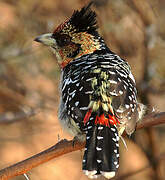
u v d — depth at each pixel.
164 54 12.05
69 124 7.31
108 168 6.24
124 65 7.59
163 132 13.69
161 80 12.02
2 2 13.19
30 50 12.85
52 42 8.56
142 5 12.13
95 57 7.88
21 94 13.10
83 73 7.24
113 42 12.14
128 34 12.15
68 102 7.02
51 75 13.23
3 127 13.73
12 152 13.59
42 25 12.72
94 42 8.34
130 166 13.35
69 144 7.25
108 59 7.69
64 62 8.44
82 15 8.42
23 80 13.27
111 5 12.09
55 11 12.88
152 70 11.95
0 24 12.87
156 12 12.20
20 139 13.79
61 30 8.52
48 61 13.23
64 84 7.37
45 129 13.04
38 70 13.23
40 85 13.35
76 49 8.32
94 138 6.49
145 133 12.41
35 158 7.14
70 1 12.90
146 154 12.44
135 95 7.26
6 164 13.21
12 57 12.84
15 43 12.93
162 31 12.15
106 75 7.12
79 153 14.28
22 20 12.91
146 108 7.59
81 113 6.79
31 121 13.45
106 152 6.37
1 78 13.07
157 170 12.29
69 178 13.39
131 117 6.93
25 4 13.16
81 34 8.34
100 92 6.88
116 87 6.96
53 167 13.41
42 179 12.92
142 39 12.15
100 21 11.98
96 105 6.76
